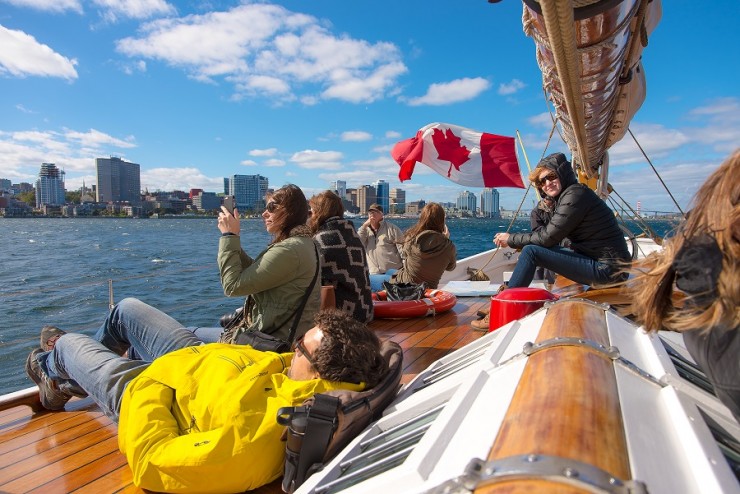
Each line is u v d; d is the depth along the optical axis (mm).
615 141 6457
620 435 1006
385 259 7441
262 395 1979
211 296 15172
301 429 1703
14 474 2197
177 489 1863
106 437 2562
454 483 939
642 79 5109
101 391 2398
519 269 4043
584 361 1371
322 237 3996
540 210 5008
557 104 3869
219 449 1798
